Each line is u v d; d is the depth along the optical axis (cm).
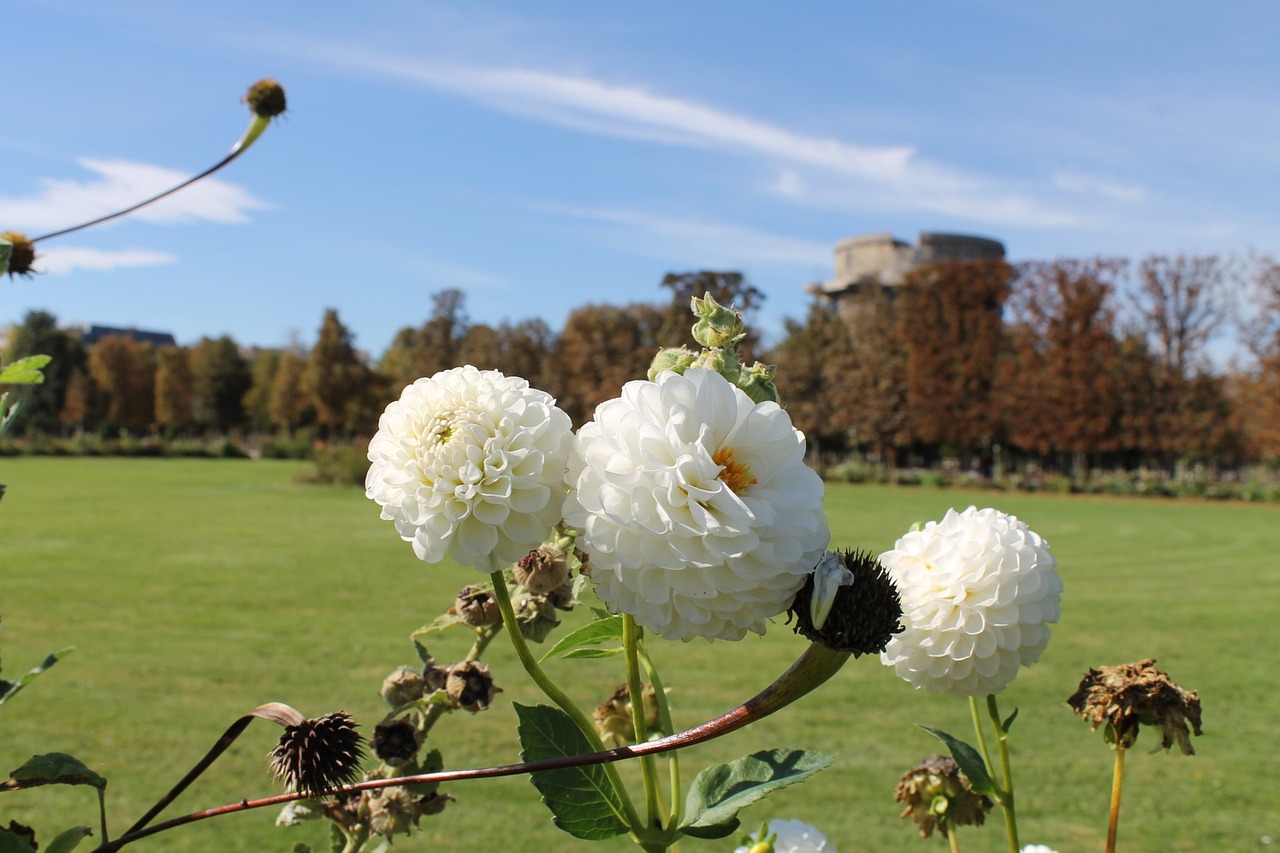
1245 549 1908
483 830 529
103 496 2542
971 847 518
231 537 1748
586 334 4772
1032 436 3900
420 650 152
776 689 93
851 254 7169
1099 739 706
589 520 95
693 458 93
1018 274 3919
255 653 897
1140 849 520
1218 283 3628
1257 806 583
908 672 160
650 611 95
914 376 4131
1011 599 155
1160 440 3719
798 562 93
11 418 110
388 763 143
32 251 128
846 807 566
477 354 5262
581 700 744
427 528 101
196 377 6550
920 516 2439
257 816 532
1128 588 1402
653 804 115
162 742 647
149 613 1066
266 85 114
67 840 102
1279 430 3412
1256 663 948
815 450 4688
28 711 707
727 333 121
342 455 3189
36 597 1139
